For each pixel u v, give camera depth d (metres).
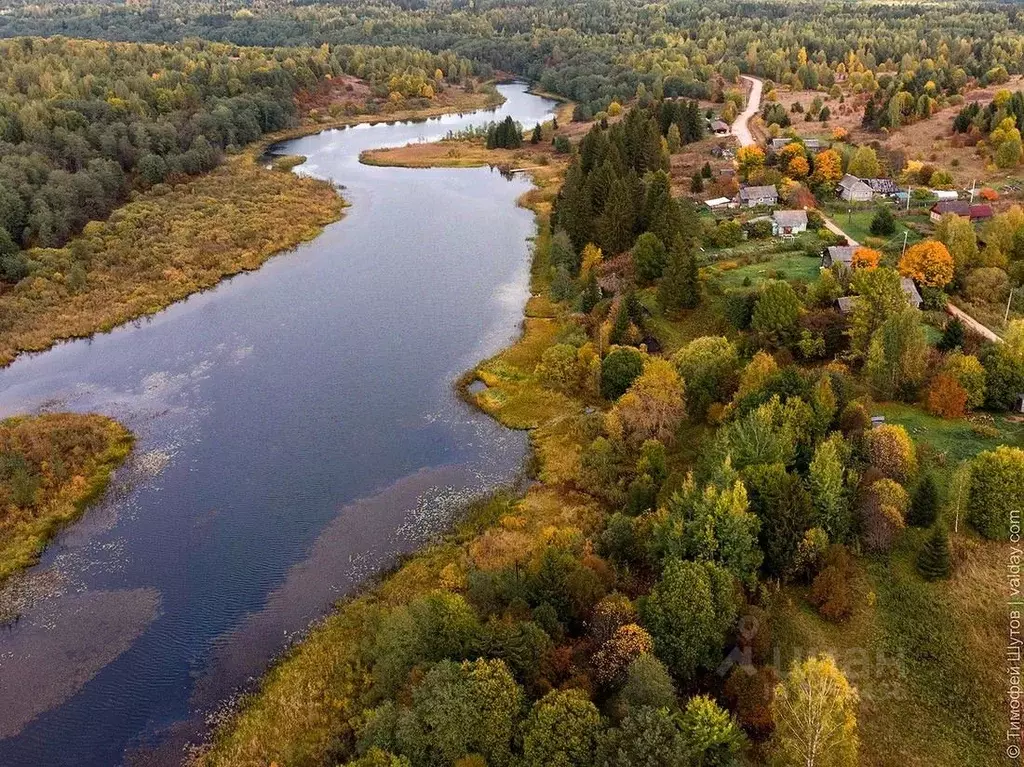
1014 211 102.31
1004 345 71.44
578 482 72.19
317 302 115.25
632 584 55.69
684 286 95.81
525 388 89.62
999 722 44.22
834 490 55.19
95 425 83.81
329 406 88.00
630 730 40.19
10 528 69.38
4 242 119.50
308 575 63.91
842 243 111.00
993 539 54.88
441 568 63.22
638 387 76.69
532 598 53.41
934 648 48.41
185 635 58.72
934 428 67.75
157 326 108.69
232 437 82.69
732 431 62.78
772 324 83.00
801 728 38.53
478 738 42.91
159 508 72.38
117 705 53.47
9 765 49.78
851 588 52.66
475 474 75.56
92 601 62.16
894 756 43.03
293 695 52.62
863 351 77.50
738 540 52.75
